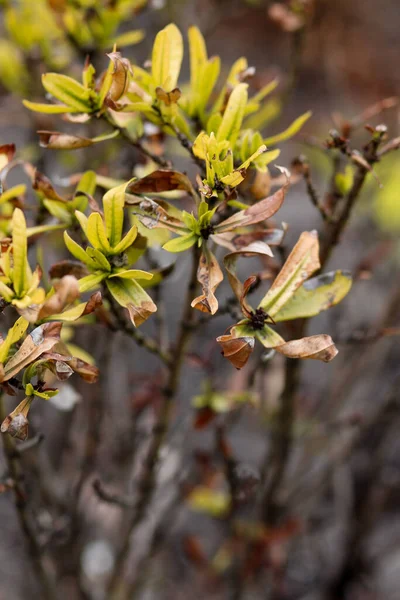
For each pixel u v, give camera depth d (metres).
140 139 0.95
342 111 2.33
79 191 0.94
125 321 0.97
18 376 1.01
